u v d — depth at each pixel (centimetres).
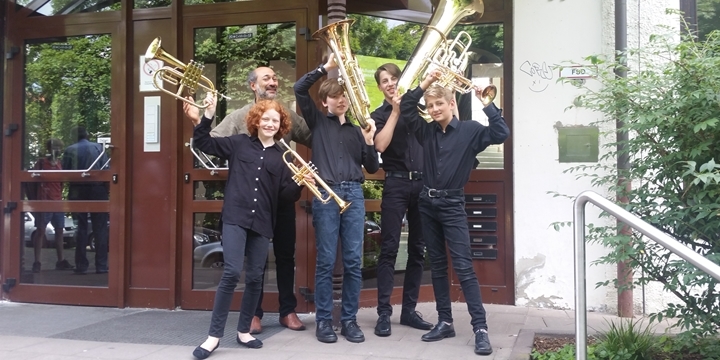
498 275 544
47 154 574
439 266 427
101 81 561
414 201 455
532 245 529
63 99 571
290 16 519
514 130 535
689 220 367
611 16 513
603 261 376
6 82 582
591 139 516
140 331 464
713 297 363
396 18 548
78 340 439
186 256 538
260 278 412
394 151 448
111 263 548
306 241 509
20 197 575
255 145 414
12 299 571
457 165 406
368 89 543
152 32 550
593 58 389
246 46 534
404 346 410
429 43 427
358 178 429
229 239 396
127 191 547
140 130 550
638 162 386
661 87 368
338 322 457
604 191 509
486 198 546
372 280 538
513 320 482
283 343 421
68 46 570
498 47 552
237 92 537
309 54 514
